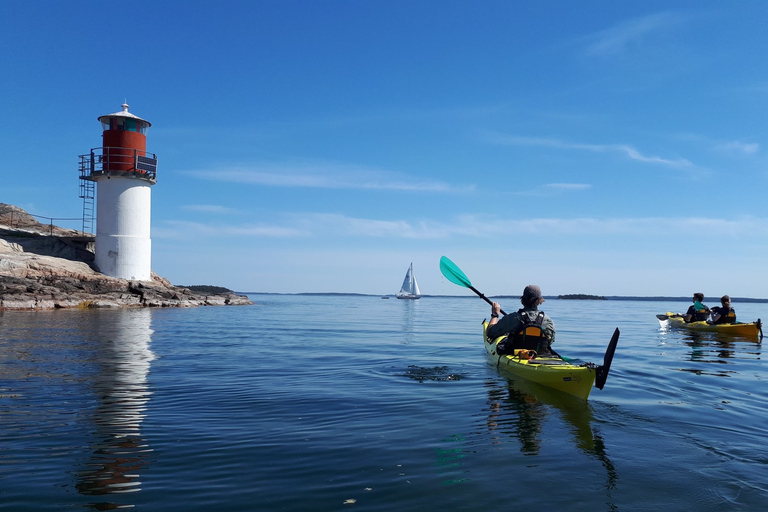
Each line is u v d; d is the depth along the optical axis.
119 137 29.89
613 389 6.54
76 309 25.50
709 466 3.73
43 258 28.38
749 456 3.95
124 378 7.14
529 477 3.50
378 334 15.23
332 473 3.54
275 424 4.79
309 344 12.12
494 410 5.38
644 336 14.51
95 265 30.55
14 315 20.45
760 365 8.72
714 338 13.88
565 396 6.07
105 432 4.47
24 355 9.21
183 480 3.40
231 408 5.43
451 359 9.38
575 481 3.43
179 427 4.66
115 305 27.56
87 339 12.01
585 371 5.93
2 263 26.27
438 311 37.66
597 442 4.29
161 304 30.28
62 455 3.86
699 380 7.20
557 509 3.00
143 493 3.18
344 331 16.45
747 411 5.38
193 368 8.17
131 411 5.25
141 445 4.12
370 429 4.64
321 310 38.53
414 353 10.32
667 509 3.01
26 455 3.85
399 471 3.59
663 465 3.74
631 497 3.18
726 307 15.57
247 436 4.39
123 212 30.25
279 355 9.93
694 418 5.08
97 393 6.10
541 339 7.56
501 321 7.82
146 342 11.83
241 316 25.38
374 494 3.19
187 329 15.97
